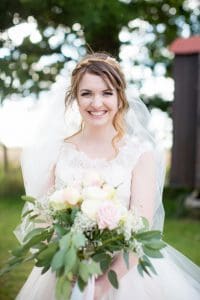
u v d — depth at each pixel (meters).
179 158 7.46
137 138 2.63
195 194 8.63
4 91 5.21
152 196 2.40
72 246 1.82
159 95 10.96
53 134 2.64
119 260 2.19
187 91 7.39
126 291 2.44
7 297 4.06
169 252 2.72
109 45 8.48
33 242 2.05
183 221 7.81
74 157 2.47
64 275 1.83
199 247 5.99
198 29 10.77
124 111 2.52
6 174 10.09
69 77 2.77
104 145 2.49
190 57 7.32
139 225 2.00
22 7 4.90
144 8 9.39
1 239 6.38
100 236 1.99
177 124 7.45
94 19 6.26
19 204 9.36
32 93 7.00
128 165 2.40
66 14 5.80
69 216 1.99
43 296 2.46
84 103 2.34
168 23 10.51
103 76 2.31
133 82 10.61
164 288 2.51
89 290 2.11
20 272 4.73
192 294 2.56
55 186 2.42
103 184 2.10
